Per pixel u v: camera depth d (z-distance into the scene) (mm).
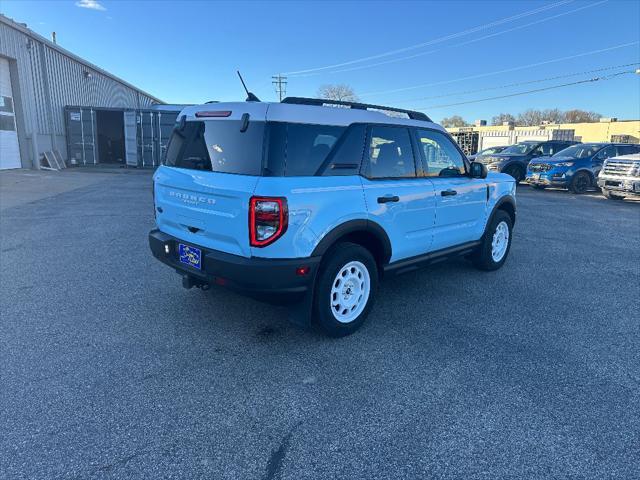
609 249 7703
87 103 25672
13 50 18188
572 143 19453
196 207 3738
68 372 3322
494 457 2555
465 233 5387
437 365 3570
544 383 3344
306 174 3557
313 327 4113
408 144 4508
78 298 4797
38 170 19328
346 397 3104
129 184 15547
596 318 4621
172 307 4602
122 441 2602
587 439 2725
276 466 2445
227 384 3227
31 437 2605
